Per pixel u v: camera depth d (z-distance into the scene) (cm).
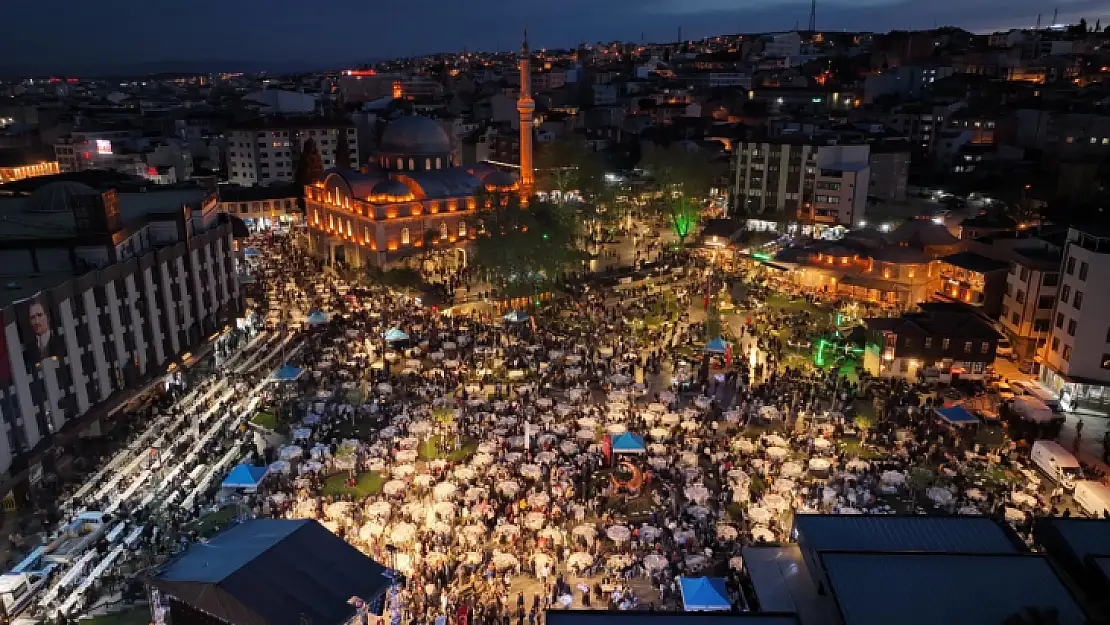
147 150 19312
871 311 10306
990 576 3681
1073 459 5875
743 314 10319
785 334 9438
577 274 12231
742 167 15125
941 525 4272
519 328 9525
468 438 6638
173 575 3941
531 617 4391
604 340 9088
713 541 5075
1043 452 6056
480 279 11544
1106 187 12812
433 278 12188
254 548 4153
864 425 6825
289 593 3922
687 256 13512
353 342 9025
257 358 8756
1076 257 7500
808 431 6706
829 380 7869
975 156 16288
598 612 3566
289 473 6044
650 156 16888
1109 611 3434
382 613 4162
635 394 7419
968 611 3466
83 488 5856
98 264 7244
